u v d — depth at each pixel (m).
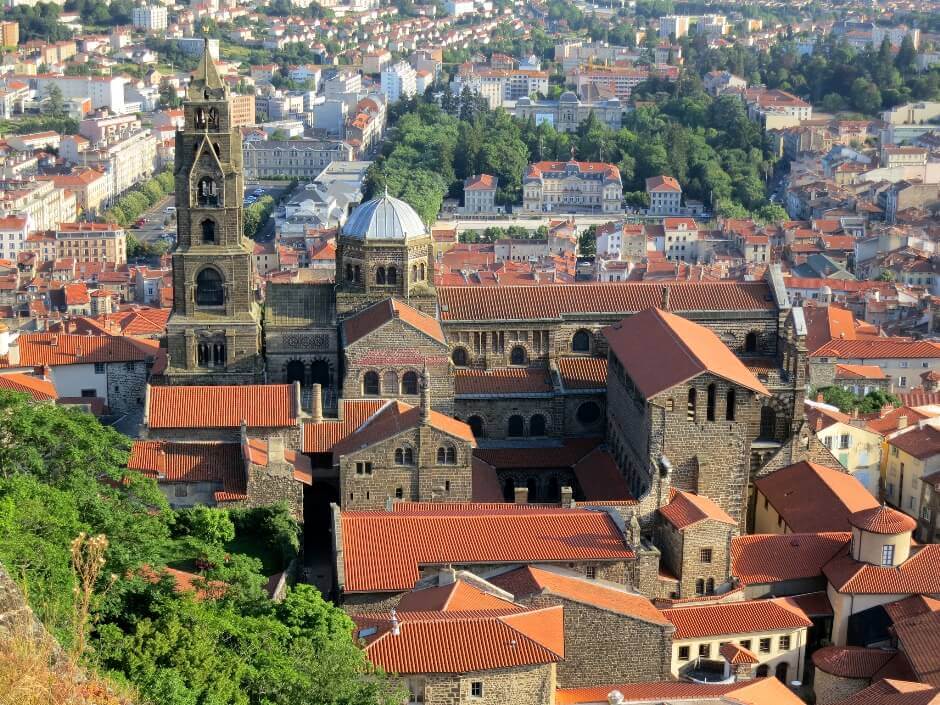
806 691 175.00
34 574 114.56
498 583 166.00
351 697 125.06
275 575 177.75
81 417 162.50
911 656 165.12
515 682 139.75
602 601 161.38
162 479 192.12
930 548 183.75
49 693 88.31
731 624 172.00
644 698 147.62
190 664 117.75
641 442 198.38
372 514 175.75
